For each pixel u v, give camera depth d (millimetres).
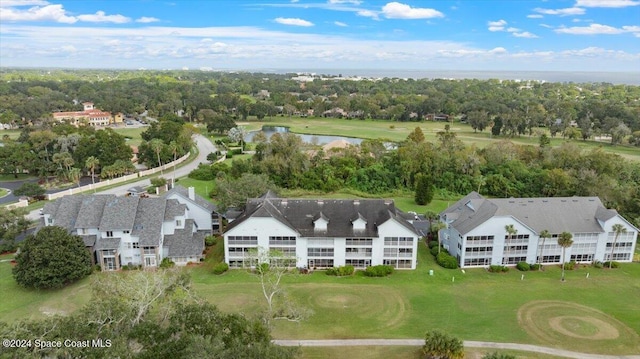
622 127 178875
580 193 109688
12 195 120750
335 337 54938
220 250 81000
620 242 78500
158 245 73250
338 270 72812
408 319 59406
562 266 76438
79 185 130125
